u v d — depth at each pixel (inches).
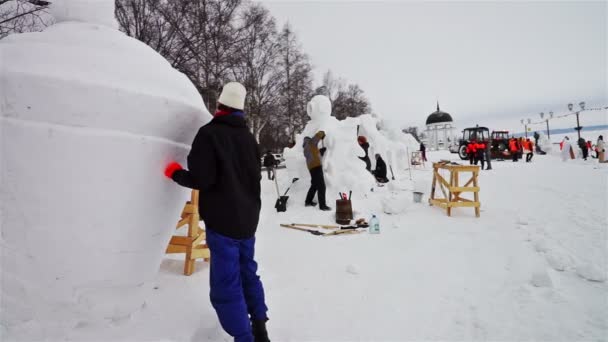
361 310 84.9
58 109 50.1
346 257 128.6
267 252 137.2
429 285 99.7
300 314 83.0
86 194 54.8
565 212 193.3
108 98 51.5
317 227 186.9
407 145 550.9
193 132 68.4
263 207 251.0
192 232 106.3
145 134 57.6
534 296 90.6
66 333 63.9
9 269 56.8
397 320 79.8
